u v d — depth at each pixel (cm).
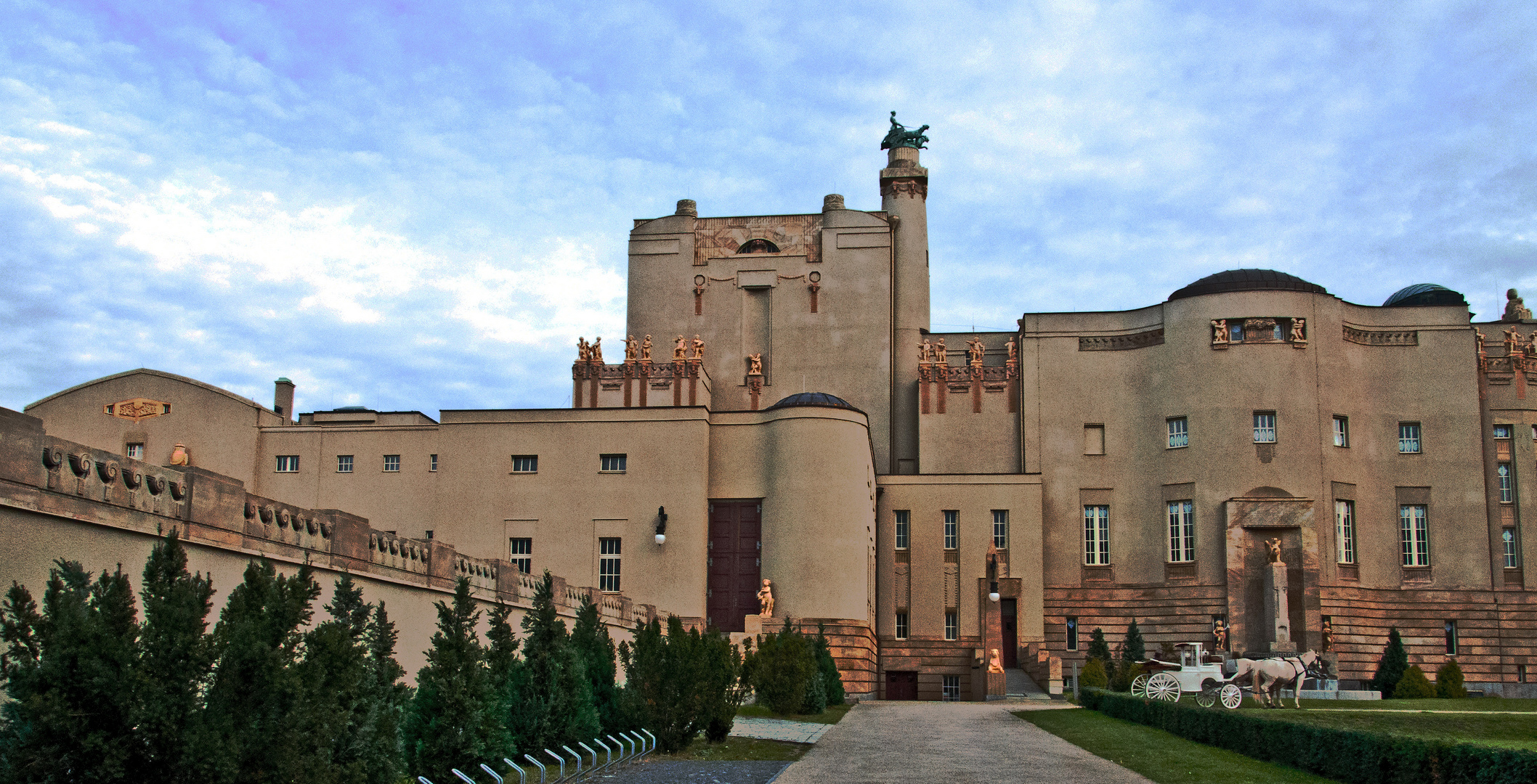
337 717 1580
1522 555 7031
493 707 2180
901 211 8012
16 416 1688
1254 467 6825
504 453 6319
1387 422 7131
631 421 6259
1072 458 7275
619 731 2850
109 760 1371
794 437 6106
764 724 3725
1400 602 6962
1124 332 7362
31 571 1712
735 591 6116
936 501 7162
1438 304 7456
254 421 6675
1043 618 6994
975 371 7556
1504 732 3031
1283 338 6931
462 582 2245
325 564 2464
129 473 1909
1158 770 2589
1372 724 3180
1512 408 7212
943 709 4856
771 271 7762
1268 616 6506
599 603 4250
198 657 1447
